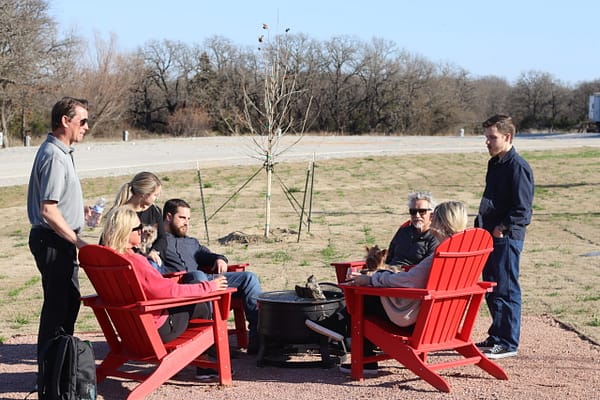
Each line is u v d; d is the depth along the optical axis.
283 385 5.78
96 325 8.25
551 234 15.88
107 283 5.48
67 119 5.54
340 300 6.37
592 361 6.37
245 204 21.70
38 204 5.55
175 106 72.31
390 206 21.22
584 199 22.02
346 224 17.92
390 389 5.62
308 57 73.00
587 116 79.94
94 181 26.16
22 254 14.53
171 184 25.66
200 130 65.56
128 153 36.19
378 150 35.78
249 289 6.78
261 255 13.62
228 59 72.25
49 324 5.58
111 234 5.51
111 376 5.88
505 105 83.56
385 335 5.76
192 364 5.97
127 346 5.78
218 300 5.77
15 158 35.00
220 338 5.79
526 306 8.91
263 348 6.35
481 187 25.30
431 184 25.97
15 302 9.70
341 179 27.05
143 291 5.36
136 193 6.48
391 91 76.31
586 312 8.50
